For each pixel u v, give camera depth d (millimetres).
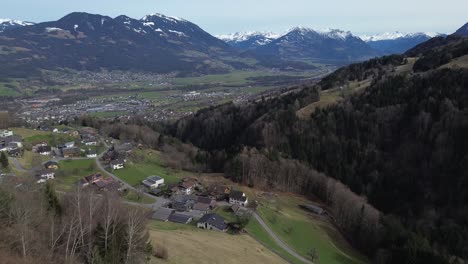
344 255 101812
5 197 55125
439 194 130125
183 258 65812
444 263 88812
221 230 98000
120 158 151500
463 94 156125
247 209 116062
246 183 147625
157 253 62719
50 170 126188
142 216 77375
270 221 111062
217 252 74750
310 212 130125
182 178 144625
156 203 115938
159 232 80000
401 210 131875
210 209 115188
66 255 49250
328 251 101188
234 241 88812
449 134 142375
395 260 95875
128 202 113688
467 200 121062
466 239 107062
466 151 134625
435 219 120438
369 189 146250
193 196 121250
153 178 135250
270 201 130750
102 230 52719
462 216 117250
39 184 95812
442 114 149750
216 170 169375
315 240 106000
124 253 52125
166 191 126750
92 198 70062
